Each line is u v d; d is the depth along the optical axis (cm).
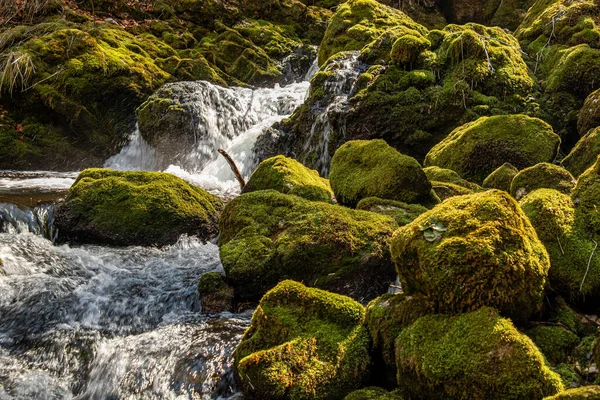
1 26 1277
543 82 904
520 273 291
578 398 221
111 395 377
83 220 633
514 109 848
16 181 896
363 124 884
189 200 670
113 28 1338
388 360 319
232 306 473
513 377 253
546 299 335
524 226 313
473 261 289
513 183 495
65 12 1345
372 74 934
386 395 291
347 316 346
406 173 596
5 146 1056
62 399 379
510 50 930
